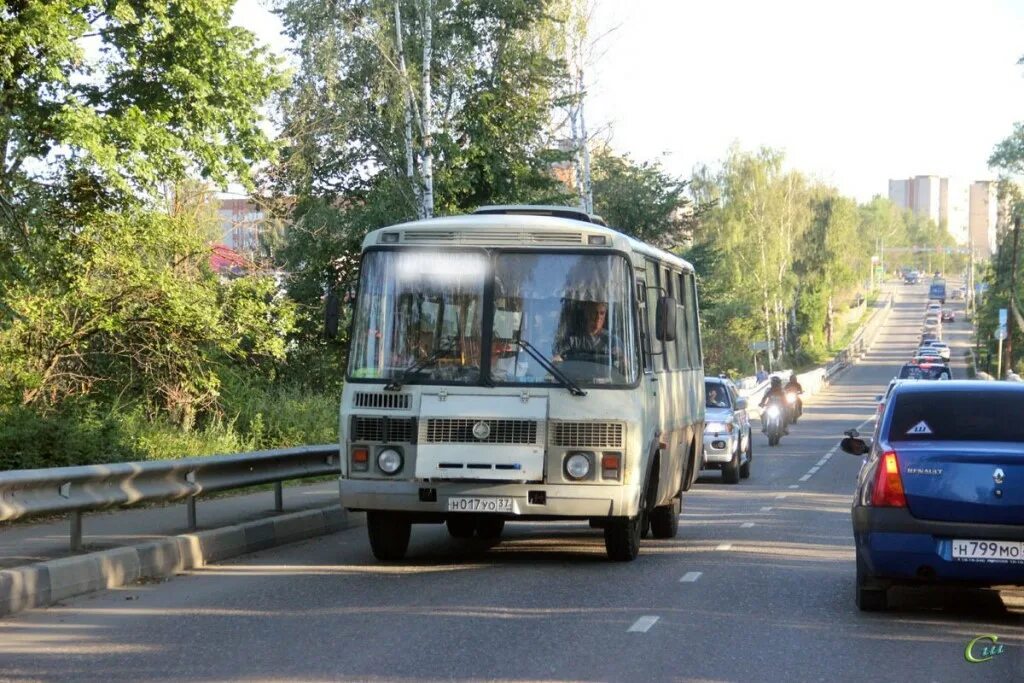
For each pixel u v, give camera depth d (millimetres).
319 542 16359
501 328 13562
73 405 23641
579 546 15883
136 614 10594
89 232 23922
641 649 9094
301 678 8094
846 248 143375
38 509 11680
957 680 8203
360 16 37250
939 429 10617
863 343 147375
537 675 8203
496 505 13305
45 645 9258
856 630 9938
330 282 38312
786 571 13367
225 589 12031
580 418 13328
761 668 8492
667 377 15602
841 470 31328
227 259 29625
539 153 41438
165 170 22688
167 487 14008
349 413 13562
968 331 165000
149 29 21906
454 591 11891
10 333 23781
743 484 27266
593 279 13656
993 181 98562
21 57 20984
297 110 37094
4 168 21672
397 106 36750
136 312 25438
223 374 29031
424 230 13875
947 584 10383
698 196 113312
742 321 110875
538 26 43344
